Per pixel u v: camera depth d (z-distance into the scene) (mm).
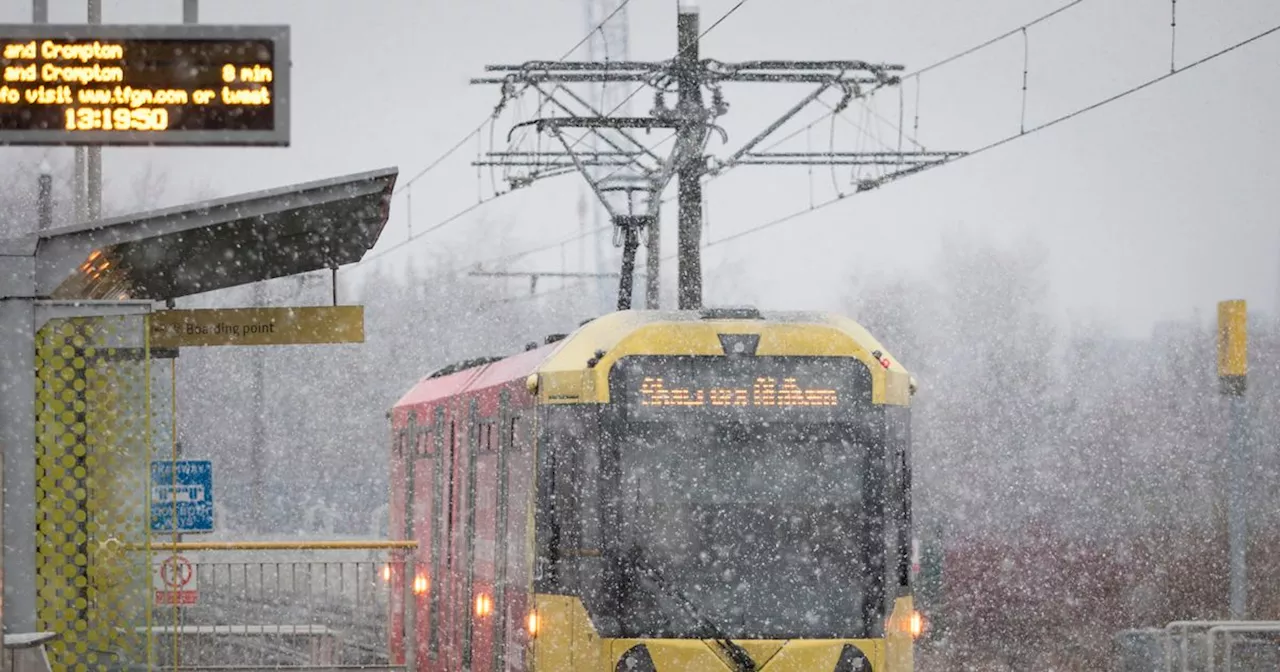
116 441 41438
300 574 77188
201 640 53094
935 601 72125
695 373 39688
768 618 39000
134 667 41531
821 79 63188
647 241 67312
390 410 67375
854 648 39031
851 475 39656
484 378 49406
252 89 38062
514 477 42969
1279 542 91875
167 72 37969
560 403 40125
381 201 43750
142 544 41625
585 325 41781
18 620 39812
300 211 42656
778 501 39406
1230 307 59750
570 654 39062
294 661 53406
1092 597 77812
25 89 37688
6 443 39875
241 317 49156
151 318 49000
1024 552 87500
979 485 138875
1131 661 55656
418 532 57000
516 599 42000
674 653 38656
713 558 39125
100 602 41469
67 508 41094
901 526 40031
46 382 40750
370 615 55594
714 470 39406
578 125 62625
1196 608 75688
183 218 40344
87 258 40250
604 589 38969
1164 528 104625
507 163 67938
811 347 39938
